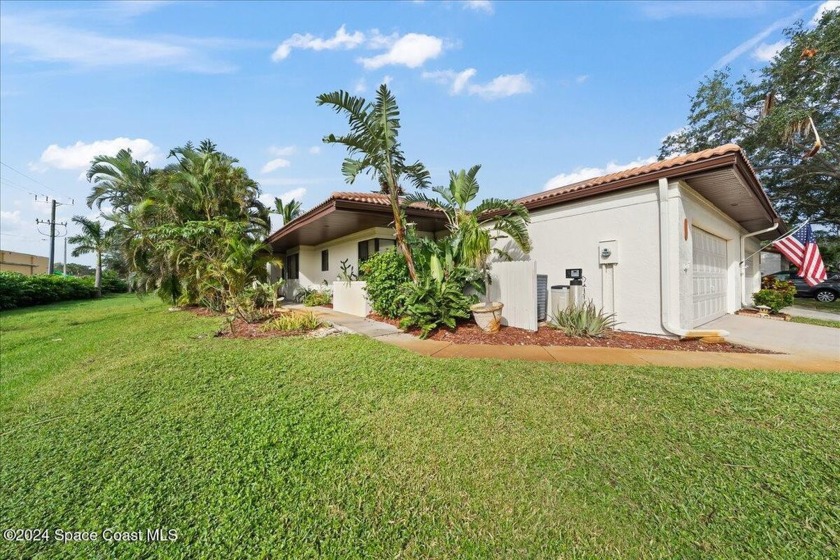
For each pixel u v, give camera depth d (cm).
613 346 580
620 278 705
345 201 873
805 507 207
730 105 1892
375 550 195
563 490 228
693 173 599
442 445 283
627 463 251
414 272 767
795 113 1456
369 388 403
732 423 297
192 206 1324
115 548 207
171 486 256
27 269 3662
